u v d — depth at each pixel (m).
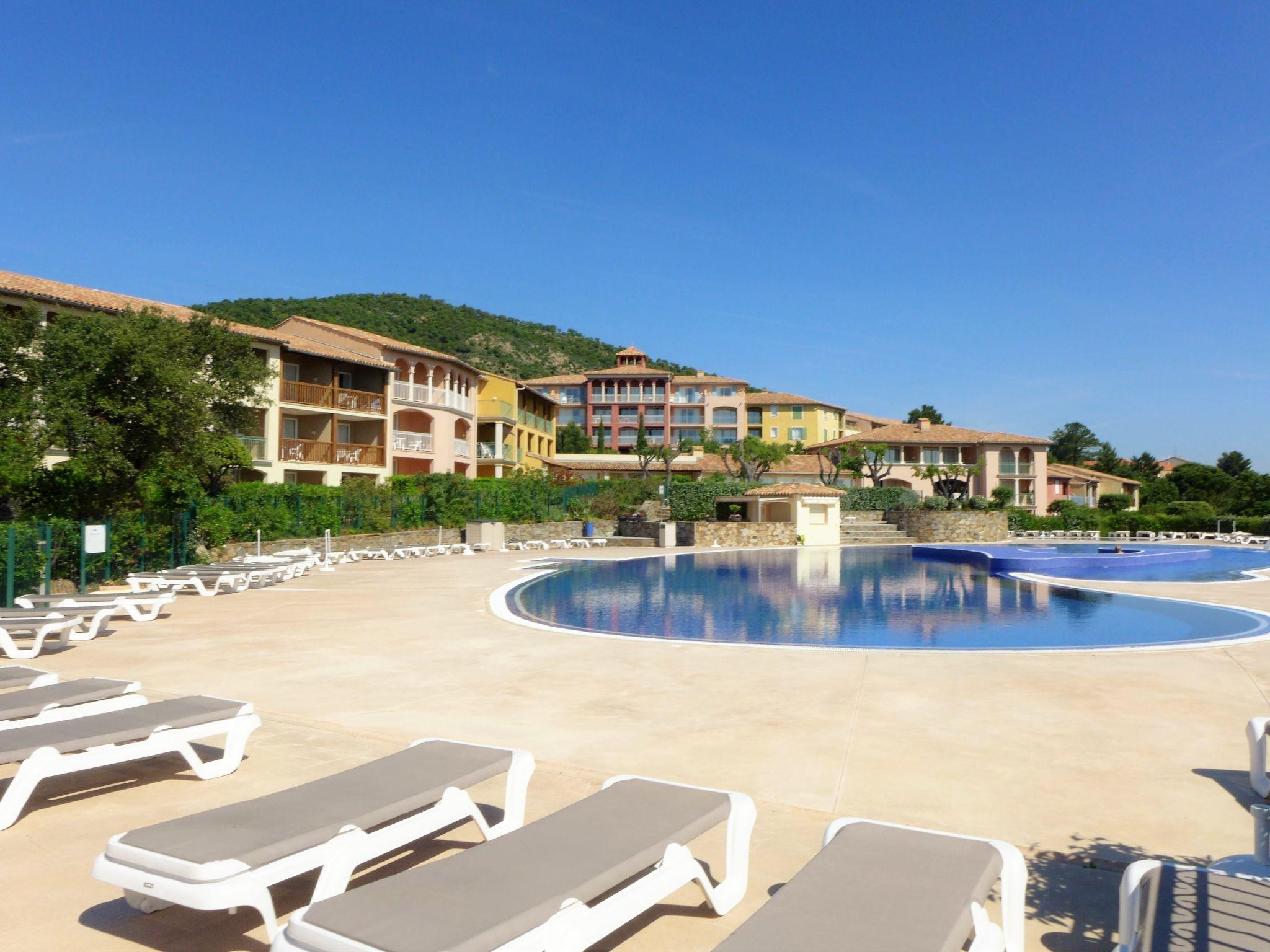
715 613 16.02
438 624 13.15
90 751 5.03
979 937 2.93
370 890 3.04
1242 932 2.69
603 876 3.16
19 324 17.92
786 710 7.55
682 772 5.77
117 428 17.48
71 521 16.80
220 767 5.67
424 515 33.84
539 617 15.34
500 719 7.23
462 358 123.50
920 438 61.44
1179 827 4.80
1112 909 3.83
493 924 2.76
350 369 41.00
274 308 104.19
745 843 3.95
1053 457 112.06
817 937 2.68
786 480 62.62
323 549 27.33
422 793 4.07
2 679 6.78
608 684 8.71
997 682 8.75
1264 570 26.73
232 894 3.22
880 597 18.84
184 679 8.94
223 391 24.47
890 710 7.54
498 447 50.81
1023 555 30.09
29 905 3.87
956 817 4.95
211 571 17.95
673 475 62.34
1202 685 8.54
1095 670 9.38
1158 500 76.62
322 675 9.15
